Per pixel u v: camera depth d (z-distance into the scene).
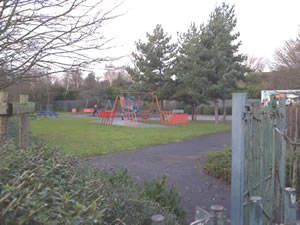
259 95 36.78
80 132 16.19
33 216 1.55
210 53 22.42
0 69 4.07
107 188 2.88
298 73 19.27
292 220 3.56
